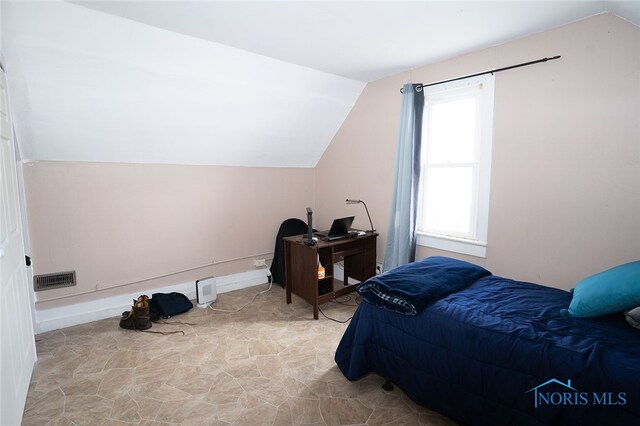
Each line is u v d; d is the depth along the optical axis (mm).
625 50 1972
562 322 1530
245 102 3021
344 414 1769
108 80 2328
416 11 1989
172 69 2459
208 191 3492
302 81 3111
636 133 1964
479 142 2691
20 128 2348
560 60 2225
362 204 3703
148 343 2496
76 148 2674
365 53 2682
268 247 4016
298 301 3354
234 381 2047
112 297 3002
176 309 2996
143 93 2521
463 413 1554
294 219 4039
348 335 2098
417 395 1735
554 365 1283
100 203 2889
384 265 3275
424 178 3137
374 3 1892
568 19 2115
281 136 3605
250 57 2654
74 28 1978
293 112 3391
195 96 2740
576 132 2188
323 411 1790
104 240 2932
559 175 2277
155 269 3227
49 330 2691
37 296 2660
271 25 2156
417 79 3064
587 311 1527
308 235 3012
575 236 2238
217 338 2580
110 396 1902
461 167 2883
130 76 2369
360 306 2045
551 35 2252
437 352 1631
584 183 2176
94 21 1990
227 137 3285
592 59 2094
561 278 2322
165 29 2197
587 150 2150
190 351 2389
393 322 1836
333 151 4020
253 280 3865
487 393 1457
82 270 2842
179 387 1985
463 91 2773
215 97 2836
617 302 1448
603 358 1234
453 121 2930
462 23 2162
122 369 2164
